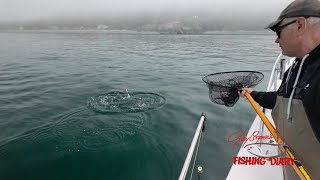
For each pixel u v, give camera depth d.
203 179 4.93
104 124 7.51
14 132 7.06
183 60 19.94
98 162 5.62
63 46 33.28
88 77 14.00
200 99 9.73
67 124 7.54
